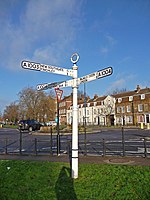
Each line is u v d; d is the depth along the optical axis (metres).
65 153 12.71
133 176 7.09
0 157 11.87
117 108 66.31
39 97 63.66
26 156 12.02
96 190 6.41
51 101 64.88
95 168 8.22
